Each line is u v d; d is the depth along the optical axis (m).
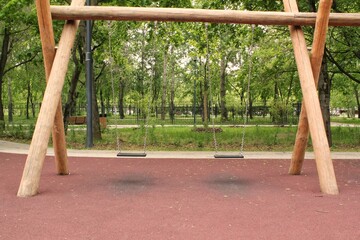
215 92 40.66
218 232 4.89
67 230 4.96
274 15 8.11
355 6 16.22
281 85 28.09
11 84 35.53
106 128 22.94
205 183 8.22
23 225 5.16
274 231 4.94
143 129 21.14
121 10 8.01
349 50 16.98
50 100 7.42
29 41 22.11
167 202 6.51
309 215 5.70
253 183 8.23
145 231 4.92
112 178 8.77
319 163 7.40
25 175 7.01
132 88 41.97
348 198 6.80
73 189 7.56
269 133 19.80
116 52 21.44
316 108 7.68
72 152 13.52
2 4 16.45
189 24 18.69
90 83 15.27
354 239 4.65
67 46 7.90
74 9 7.93
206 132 20.22
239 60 34.84
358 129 21.23
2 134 19.52
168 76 47.16
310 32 16.39
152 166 10.58
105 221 5.36
